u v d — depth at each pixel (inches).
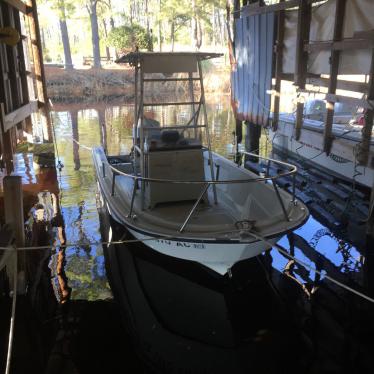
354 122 351.9
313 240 244.5
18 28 352.8
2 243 171.6
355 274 206.1
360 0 248.8
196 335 164.7
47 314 176.4
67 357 152.1
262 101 396.2
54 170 388.8
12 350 155.2
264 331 165.9
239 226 180.2
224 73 1249.4
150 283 202.1
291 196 214.5
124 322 171.6
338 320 171.3
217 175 255.0
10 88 306.5
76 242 245.0
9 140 284.7
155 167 211.0
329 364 146.1
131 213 198.8
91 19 1244.5
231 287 197.0
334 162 324.5
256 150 436.5
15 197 186.1
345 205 273.1
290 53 347.6
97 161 311.3
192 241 174.9
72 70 1206.9
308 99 392.8
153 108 243.3
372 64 230.7
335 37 268.5
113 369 145.9
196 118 226.8
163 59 205.9
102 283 200.5
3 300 185.3
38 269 212.1
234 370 146.1
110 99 1093.8
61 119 733.3
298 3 312.3
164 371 145.4
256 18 393.1
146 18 1413.6
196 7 1301.7
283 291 193.5
